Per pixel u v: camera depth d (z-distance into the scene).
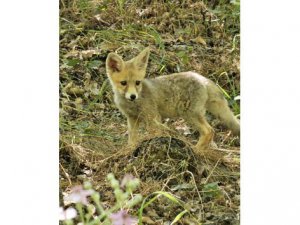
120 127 9.73
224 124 9.48
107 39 10.50
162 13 10.70
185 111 9.35
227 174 8.88
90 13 10.77
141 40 10.45
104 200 8.37
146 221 8.17
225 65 10.15
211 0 10.81
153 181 8.61
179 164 8.73
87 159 8.97
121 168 8.78
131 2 10.80
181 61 10.23
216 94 9.41
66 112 9.71
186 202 8.45
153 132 9.07
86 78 10.11
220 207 8.47
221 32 10.45
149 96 9.29
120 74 9.17
